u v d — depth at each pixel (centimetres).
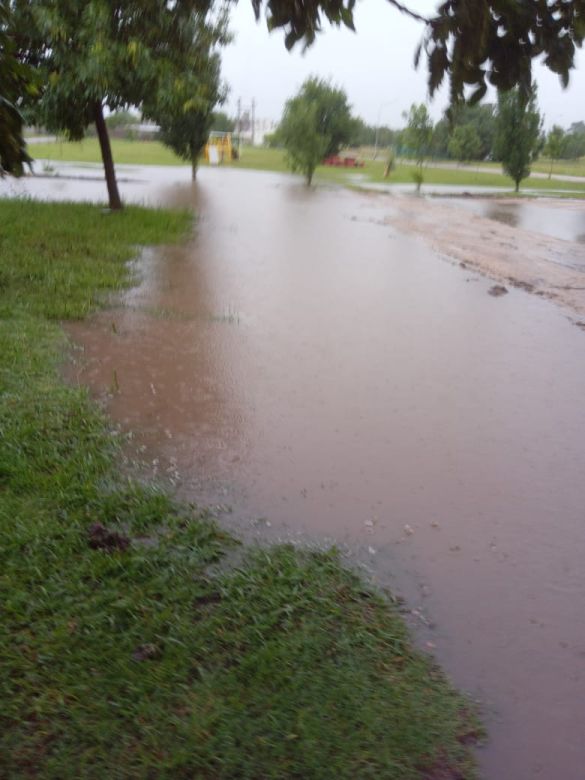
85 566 320
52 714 240
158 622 286
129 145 5519
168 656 268
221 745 229
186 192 2270
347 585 321
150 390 548
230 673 261
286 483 416
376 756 228
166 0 322
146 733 233
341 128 3338
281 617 295
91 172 2953
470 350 687
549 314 844
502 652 286
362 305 852
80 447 437
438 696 258
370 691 256
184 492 401
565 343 723
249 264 1075
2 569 314
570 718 254
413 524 378
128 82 1134
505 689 266
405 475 431
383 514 387
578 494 416
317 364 627
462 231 1634
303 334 718
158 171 3269
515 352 685
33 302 762
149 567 322
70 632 278
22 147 389
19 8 1021
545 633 298
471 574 338
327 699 250
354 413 521
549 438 491
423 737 237
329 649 277
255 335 706
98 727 235
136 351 640
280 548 346
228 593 308
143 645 274
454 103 262
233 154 4656
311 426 496
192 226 1432
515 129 3041
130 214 1421
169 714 241
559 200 2748
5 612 287
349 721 241
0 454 417
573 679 273
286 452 455
